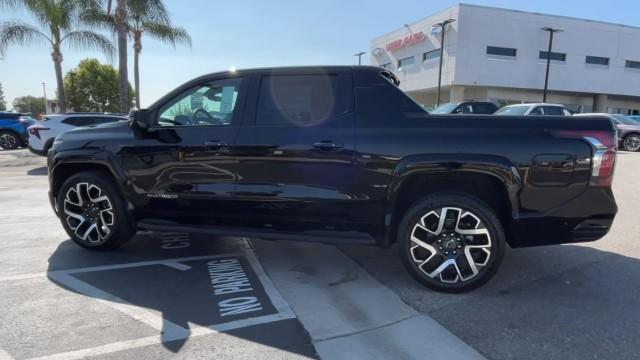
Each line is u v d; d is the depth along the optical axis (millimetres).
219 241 5312
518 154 3561
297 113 4035
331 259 4719
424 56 40406
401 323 3316
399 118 3816
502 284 4020
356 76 3990
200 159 4191
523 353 2898
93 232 4773
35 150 12648
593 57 39594
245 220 4180
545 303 3629
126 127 4555
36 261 4543
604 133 3537
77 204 4781
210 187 4191
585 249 4984
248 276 4223
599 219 3570
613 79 40188
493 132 3619
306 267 4484
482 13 36156
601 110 41344
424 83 40375
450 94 38406
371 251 4988
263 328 3225
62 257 4676
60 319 3305
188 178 4254
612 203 3561
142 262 4559
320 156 3869
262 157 4008
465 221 3723
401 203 3969
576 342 3023
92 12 18875
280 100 4094
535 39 37625
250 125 4094
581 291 3863
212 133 4164
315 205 3938
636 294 3797
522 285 3994
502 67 37125
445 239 3744
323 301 3689
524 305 3594
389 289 3938
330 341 3059
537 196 3574
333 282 4102
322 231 4020
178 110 4383
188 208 4324
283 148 3945
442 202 3697
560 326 3248
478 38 36375
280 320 3352
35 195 8547
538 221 3605
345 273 4324
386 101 3889
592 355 2867
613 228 5797
